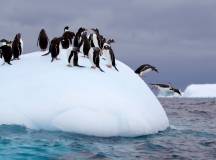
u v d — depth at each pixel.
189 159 15.08
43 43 22.20
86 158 13.91
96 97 17.78
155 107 21.44
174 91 21.50
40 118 17.03
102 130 17.03
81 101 17.42
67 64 20.22
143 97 20.80
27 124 16.94
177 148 16.86
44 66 19.81
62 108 17.14
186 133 21.23
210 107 61.69
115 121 17.45
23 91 18.02
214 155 15.88
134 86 21.16
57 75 18.78
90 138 16.64
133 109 18.39
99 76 19.47
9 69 19.88
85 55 21.84
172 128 22.83
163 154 15.59
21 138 15.78
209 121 30.67
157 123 20.34
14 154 13.91
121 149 15.62
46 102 17.39
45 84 18.19
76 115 16.97
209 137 20.31
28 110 17.22
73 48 19.84
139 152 15.51
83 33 21.98
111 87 18.88
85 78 18.84
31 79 18.66
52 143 15.39
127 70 23.05
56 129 16.86
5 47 20.12
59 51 20.58
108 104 17.72
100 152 14.81
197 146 17.61
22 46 21.17
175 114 40.81
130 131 17.73
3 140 15.40
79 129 16.81
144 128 18.36
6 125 16.78
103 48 21.61
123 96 18.80
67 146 15.19
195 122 29.64
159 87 21.75
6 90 18.19
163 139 18.59
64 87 17.97
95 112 17.22
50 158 13.71
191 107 62.12
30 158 13.60
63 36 22.77
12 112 17.17
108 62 21.20
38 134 16.41
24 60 20.97
